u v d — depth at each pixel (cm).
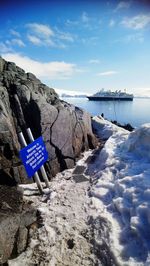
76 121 856
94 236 400
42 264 352
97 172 661
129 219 416
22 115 688
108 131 1198
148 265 311
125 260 337
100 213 457
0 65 838
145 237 362
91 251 374
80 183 614
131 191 471
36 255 370
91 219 447
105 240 382
